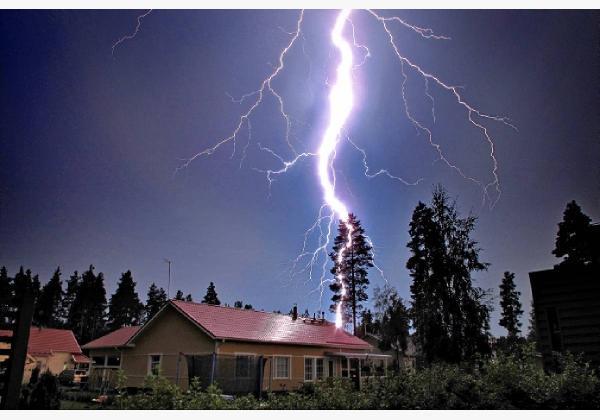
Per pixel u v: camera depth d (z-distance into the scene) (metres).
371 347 26.05
